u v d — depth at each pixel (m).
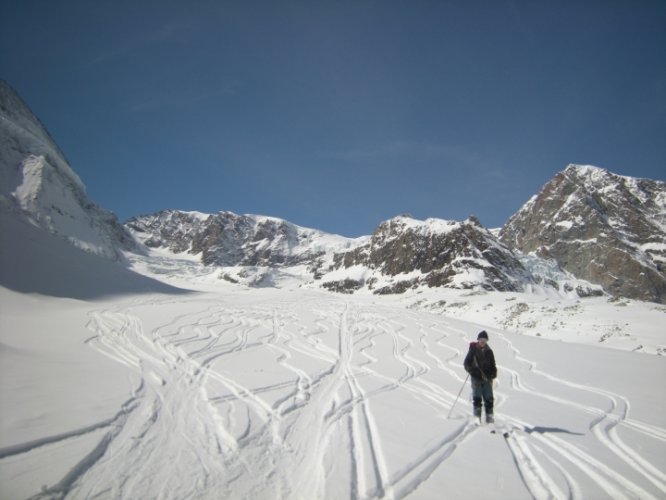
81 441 6.04
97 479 5.05
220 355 13.99
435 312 46.31
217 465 5.66
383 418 8.09
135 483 5.01
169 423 7.21
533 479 5.61
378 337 20.66
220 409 8.10
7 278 28.25
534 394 11.00
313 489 5.06
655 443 7.22
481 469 5.81
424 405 9.35
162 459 5.75
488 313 40.28
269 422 7.53
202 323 21.67
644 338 25.17
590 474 5.79
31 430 6.17
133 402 8.15
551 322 32.38
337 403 9.00
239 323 22.91
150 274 111.56
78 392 8.38
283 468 5.69
